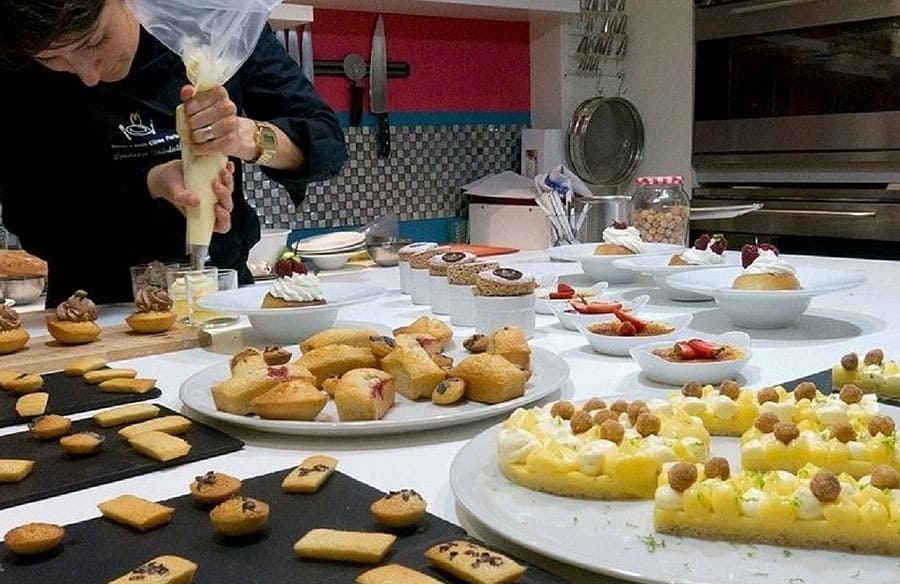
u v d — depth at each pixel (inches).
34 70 67.0
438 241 132.5
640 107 135.2
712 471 25.4
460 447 33.9
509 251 101.7
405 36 125.3
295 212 117.6
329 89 119.0
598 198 106.1
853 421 30.1
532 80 138.3
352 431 34.1
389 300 67.6
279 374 37.1
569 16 132.6
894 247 106.0
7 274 88.3
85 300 53.2
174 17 51.6
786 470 28.4
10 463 31.5
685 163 129.0
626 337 47.3
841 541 23.5
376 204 125.3
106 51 52.1
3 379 43.4
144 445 33.3
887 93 104.7
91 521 27.1
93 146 69.1
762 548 23.8
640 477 26.6
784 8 112.6
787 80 114.7
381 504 25.9
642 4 132.6
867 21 105.0
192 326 57.1
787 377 41.8
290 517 26.8
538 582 22.2
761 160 118.5
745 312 52.7
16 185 71.0
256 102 72.9
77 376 45.8
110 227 72.4
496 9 122.6
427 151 129.5
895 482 24.4
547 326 56.2
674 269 64.2
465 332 54.4
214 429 36.6
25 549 24.4
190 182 55.1
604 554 23.2
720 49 121.9
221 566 23.6
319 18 116.6
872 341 49.2
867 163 108.4
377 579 21.7
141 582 21.7
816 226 112.3
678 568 22.5
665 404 31.9
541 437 29.0
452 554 22.8
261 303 53.9
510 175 127.7
